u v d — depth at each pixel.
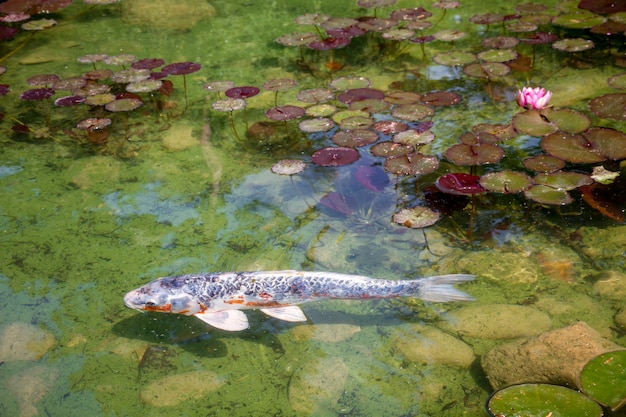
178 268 1.63
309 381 1.43
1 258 1.68
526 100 1.94
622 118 1.88
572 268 1.59
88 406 1.41
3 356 1.48
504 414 1.32
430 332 1.49
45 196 1.85
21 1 2.76
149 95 2.25
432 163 1.77
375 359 1.46
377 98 2.05
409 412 1.38
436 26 2.55
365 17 2.50
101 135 2.07
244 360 1.47
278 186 1.84
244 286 1.48
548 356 1.39
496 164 1.85
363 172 1.85
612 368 1.36
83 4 2.89
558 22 2.39
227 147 1.99
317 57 2.41
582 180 1.70
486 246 1.65
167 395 1.42
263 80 2.29
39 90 2.15
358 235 1.68
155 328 1.53
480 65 2.17
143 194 1.84
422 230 1.70
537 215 1.72
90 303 1.57
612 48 2.32
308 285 1.48
